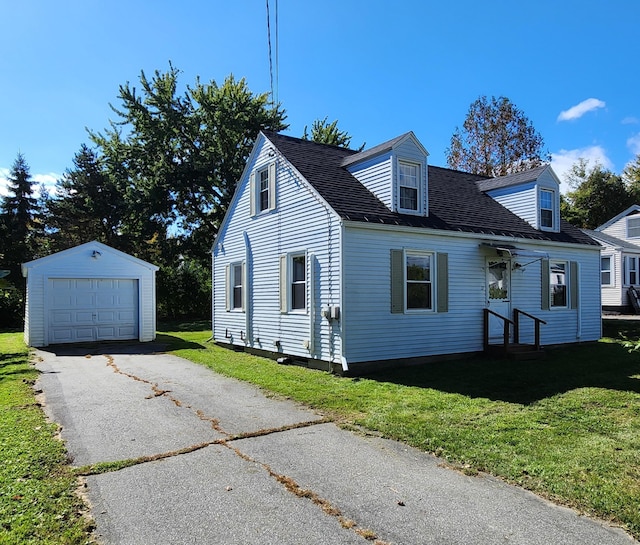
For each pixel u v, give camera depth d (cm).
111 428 569
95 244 1534
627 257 2441
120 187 2619
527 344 1153
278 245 1169
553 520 335
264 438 532
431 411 634
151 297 1627
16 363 1097
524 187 1347
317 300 1008
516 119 2972
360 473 427
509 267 1216
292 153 1180
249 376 912
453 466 445
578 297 1370
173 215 2623
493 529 322
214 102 2462
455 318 1099
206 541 306
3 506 353
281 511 350
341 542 305
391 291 995
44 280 1454
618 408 645
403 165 1070
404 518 339
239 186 1408
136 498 373
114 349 1375
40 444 500
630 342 577
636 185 3791
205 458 466
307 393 757
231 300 1438
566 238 1346
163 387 819
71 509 351
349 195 1040
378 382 841
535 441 505
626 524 325
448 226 1082
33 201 3366
